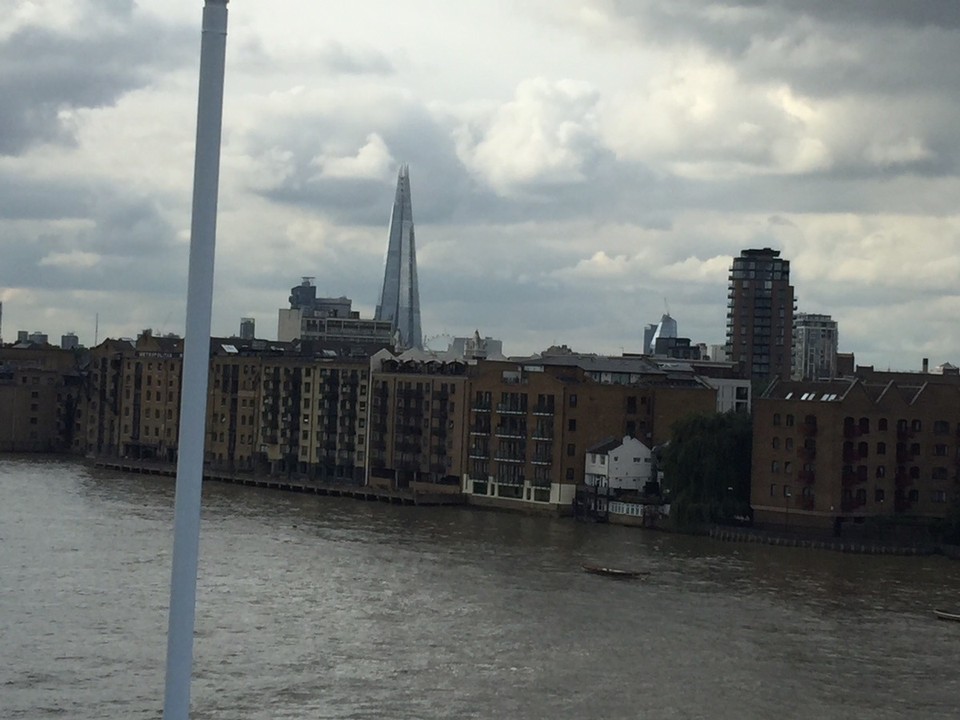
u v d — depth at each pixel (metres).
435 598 141.12
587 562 171.88
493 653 116.19
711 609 140.00
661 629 128.75
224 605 132.75
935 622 136.50
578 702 101.12
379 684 104.38
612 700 102.00
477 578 155.25
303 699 99.31
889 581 164.12
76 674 103.31
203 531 191.25
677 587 153.88
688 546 194.12
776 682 109.12
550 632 125.75
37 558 157.00
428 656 114.25
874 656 119.62
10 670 103.75
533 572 161.75
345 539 188.25
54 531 181.50
